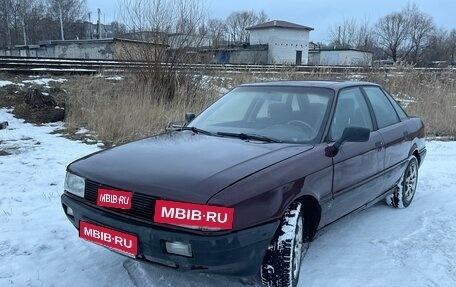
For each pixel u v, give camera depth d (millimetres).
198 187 2771
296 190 3107
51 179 5805
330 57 56594
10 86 11211
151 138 3920
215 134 3932
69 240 4027
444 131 10312
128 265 3580
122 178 2994
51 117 9742
